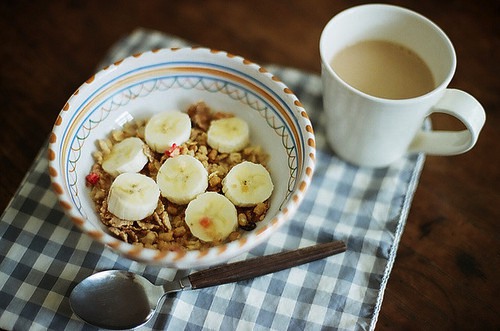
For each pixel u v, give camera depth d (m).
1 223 0.46
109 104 0.48
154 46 0.56
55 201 0.48
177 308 0.44
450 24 0.59
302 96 0.54
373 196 0.49
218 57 0.48
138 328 0.43
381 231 0.47
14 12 0.59
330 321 0.44
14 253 0.45
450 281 0.46
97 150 0.48
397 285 0.46
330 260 0.46
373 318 0.44
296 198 0.41
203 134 0.49
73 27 0.59
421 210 0.49
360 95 0.44
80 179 0.45
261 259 0.45
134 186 0.44
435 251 0.47
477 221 0.48
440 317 0.44
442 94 0.45
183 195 0.45
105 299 0.43
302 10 0.61
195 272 0.44
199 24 0.59
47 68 0.56
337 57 0.50
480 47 0.57
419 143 0.49
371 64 0.50
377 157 0.49
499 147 0.52
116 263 0.45
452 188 0.50
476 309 0.45
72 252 0.46
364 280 0.45
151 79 0.49
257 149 0.48
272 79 0.46
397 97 0.48
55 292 0.44
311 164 0.42
